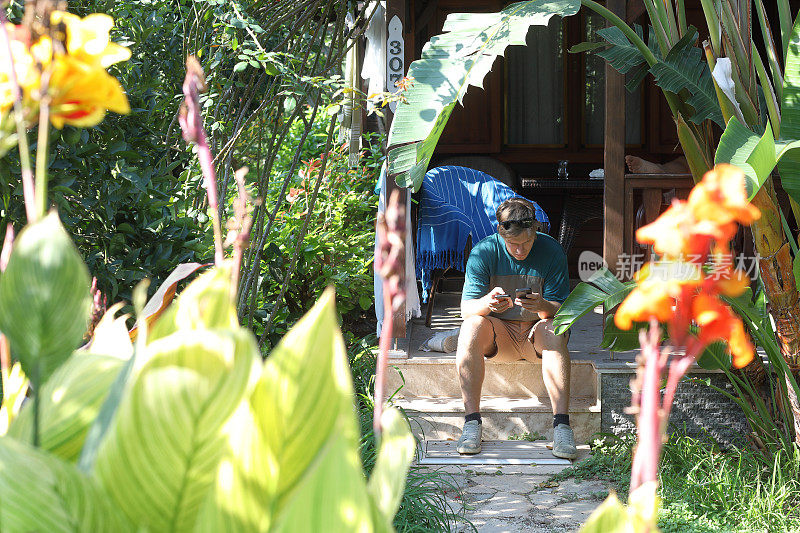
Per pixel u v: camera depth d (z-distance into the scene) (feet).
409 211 17.52
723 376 14.76
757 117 12.51
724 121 12.40
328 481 2.15
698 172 13.34
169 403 2.21
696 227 2.30
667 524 11.22
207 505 2.33
